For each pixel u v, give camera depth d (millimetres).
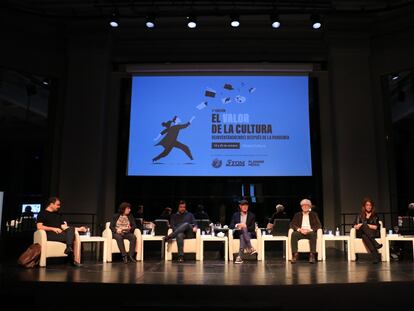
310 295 3795
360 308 3859
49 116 9062
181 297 3746
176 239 6371
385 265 5562
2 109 9078
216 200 9023
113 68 9586
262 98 9156
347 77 8781
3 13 8422
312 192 8969
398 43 8695
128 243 6398
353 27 8805
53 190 8836
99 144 8672
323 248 6293
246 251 6238
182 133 9086
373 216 6285
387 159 8727
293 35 9375
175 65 9234
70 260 5582
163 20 9125
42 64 8922
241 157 8977
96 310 3799
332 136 9031
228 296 3732
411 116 8727
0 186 9148
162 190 9086
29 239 8086
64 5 8508
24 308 3883
